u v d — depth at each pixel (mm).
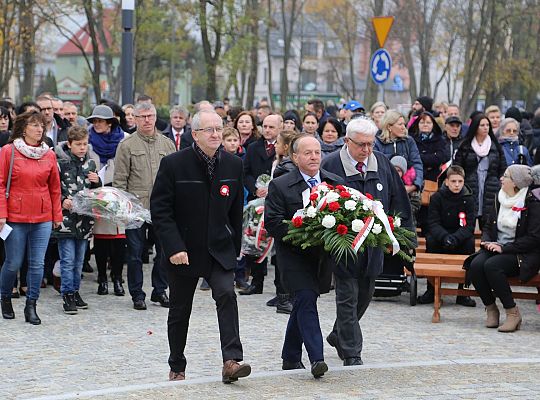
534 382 8117
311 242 8258
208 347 10023
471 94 47094
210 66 33844
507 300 11102
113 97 40438
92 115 13617
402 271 12750
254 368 9078
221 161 8133
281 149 11594
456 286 14281
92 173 12086
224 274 8094
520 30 45406
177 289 8164
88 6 32812
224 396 7508
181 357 8320
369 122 9102
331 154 9312
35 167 11094
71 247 11930
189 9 32750
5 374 8828
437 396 7578
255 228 12797
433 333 10922
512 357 9641
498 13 41688
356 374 8328
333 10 59906
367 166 9195
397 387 7875
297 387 7836
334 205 8234
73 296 11953
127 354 9711
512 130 15406
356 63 86688
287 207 8609
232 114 19078
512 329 11062
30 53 37594
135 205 12109
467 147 14547
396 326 11297
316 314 8336
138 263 12172
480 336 10812
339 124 13789
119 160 12484
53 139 14406
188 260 8047
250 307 12422
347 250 8258
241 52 33781
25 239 11227
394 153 13781
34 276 11250
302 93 94125
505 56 44906
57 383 8523
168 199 8047
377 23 18172
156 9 33094
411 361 9312
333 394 7605
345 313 8648
